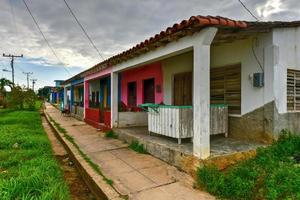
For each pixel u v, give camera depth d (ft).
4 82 102.17
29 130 33.83
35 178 13.57
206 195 12.86
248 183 12.53
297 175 12.67
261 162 15.06
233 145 17.57
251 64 18.69
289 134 18.30
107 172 16.58
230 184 12.76
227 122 20.49
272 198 11.25
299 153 16.35
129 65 24.43
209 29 13.83
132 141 23.84
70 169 19.79
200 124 14.58
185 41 15.75
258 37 18.16
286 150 16.55
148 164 18.03
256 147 16.96
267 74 17.65
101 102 49.85
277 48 17.53
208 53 14.62
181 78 26.63
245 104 19.24
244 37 18.21
